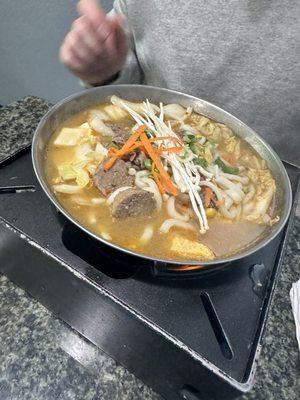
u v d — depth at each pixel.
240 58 0.46
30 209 0.30
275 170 0.37
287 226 0.36
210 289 0.29
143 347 0.28
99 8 0.41
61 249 0.28
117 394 0.29
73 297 0.29
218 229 0.32
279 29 0.43
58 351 0.31
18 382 0.29
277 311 0.36
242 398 0.30
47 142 0.34
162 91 0.42
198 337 0.26
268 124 0.51
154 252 0.29
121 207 0.30
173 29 0.47
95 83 0.50
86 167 0.33
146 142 0.34
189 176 0.34
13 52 0.82
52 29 0.73
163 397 0.30
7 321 0.32
